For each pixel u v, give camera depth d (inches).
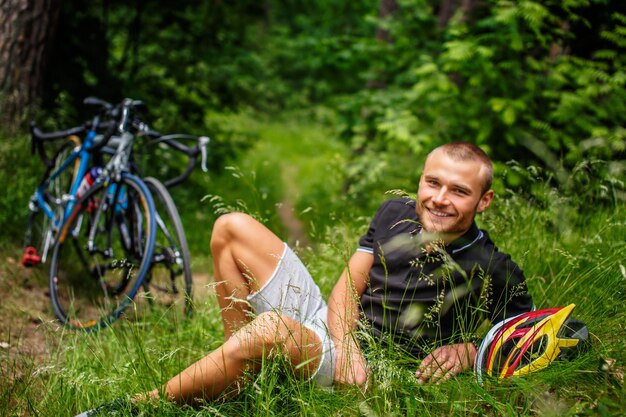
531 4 181.3
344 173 281.9
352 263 93.7
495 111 204.5
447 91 221.8
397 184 245.4
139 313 132.1
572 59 188.5
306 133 735.1
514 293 85.4
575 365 78.1
